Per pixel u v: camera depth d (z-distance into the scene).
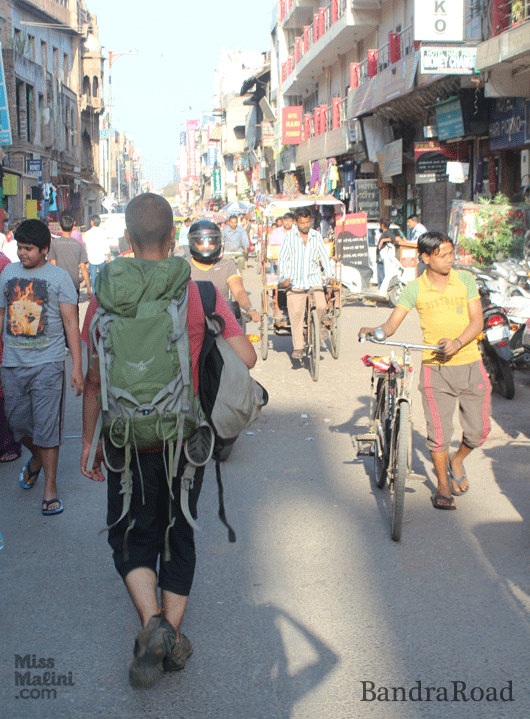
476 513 5.00
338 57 30.50
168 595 3.12
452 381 4.95
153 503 3.04
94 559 4.38
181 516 3.09
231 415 2.96
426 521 4.87
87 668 3.28
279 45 42.38
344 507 5.14
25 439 5.38
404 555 4.36
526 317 9.08
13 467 6.23
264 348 10.65
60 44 43.66
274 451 6.43
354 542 4.55
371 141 24.41
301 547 4.48
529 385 8.65
